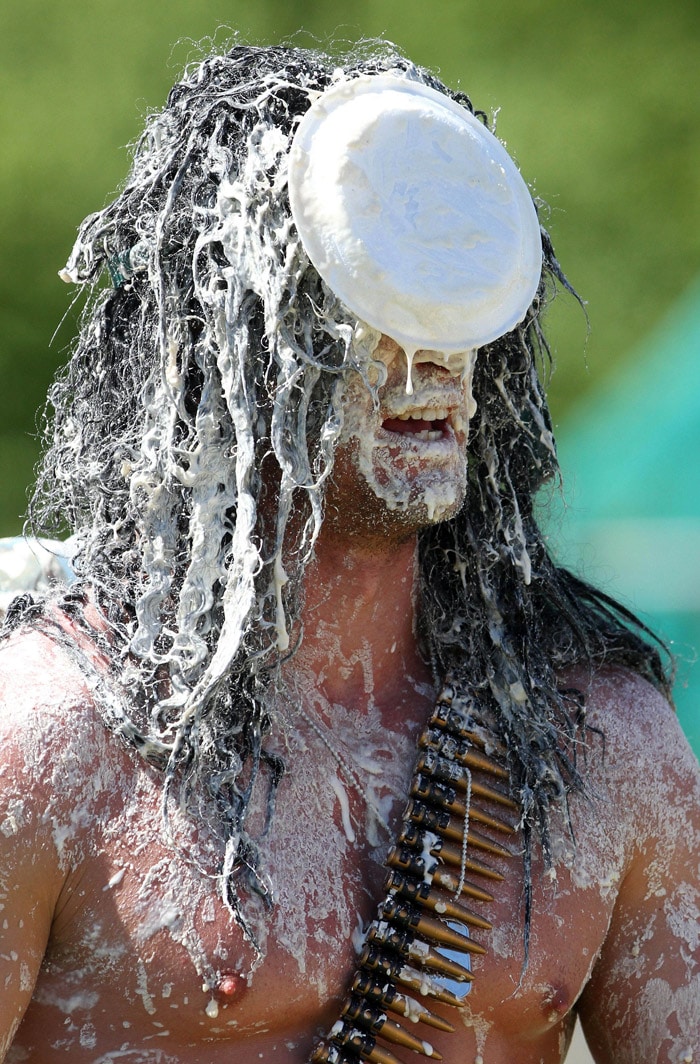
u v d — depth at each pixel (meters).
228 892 6.83
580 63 44.03
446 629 8.25
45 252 39.97
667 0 45.69
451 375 7.38
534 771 7.77
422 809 7.54
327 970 7.05
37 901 6.70
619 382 23.47
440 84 8.34
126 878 6.81
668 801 8.05
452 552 8.32
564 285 8.43
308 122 7.36
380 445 7.32
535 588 8.44
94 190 40.81
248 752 7.35
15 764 6.73
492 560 8.23
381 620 7.94
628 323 39.00
